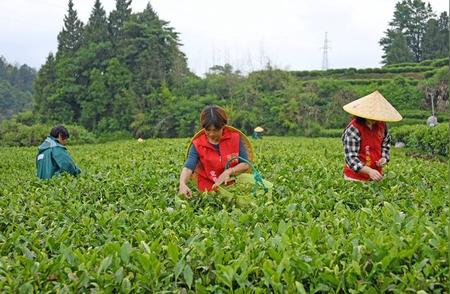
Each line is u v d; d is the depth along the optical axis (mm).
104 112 61562
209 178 6598
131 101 60406
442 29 92812
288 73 64312
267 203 5734
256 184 6348
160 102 60688
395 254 3590
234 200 6172
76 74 63594
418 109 56562
